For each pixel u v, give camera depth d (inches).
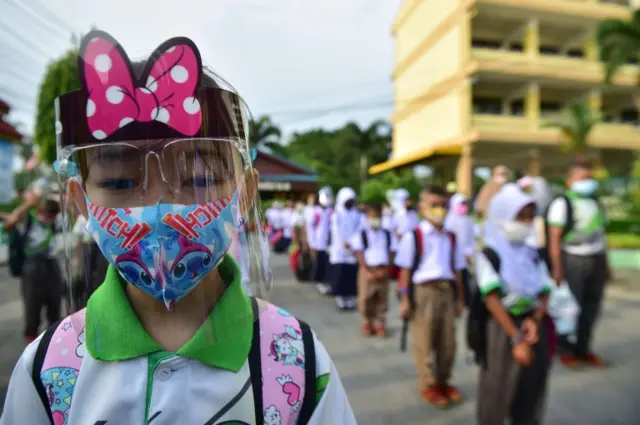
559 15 664.4
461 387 135.9
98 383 28.3
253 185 34.4
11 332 159.3
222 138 29.1
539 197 208.5
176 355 28.5
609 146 726.5
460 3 652.7
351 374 145.5
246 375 29.8
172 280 29.0
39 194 130.8
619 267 372.5
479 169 840.9
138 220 28.6
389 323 209.9
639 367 149.9
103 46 27.0
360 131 1222.3
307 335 33.5
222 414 28.2
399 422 114.5
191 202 29.4
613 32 550.0
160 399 27.7
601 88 718.5
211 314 30.0
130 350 28.5
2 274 317.7
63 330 30.9
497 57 665.0
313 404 31.6
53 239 135.0
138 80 27.2
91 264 33.0
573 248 151.2
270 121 525.3
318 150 1310.3
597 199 153.6
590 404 123.9
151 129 27.3
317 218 298.4
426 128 772.0
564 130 665.0
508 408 91.6
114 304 29.9
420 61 777.6
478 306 94.6
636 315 216.4
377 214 188.9
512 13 660.1
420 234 127.8
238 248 34.0
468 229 212.4
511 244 92.0
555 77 678.5
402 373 145.9
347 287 236.4
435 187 130.0
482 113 743.7
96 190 29.5
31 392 29.3
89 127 27.4
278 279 333.7
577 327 151.7
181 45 27.3
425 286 125.0
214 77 30.4
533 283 90.2
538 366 90.7
